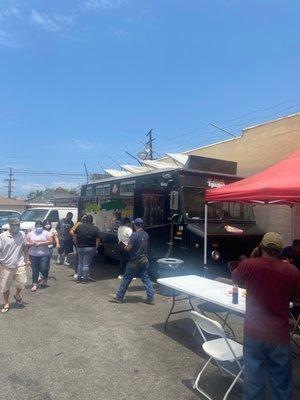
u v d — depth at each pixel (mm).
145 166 13477
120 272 10000
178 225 8859
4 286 6805
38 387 4195
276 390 3301
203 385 4281
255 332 3330
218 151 14641
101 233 12203
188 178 9109
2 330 5945
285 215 11539
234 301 4492
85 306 7352
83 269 9547
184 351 5199
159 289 8422
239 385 4277
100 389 4176
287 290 3328
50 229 9266
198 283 5676
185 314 6852
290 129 11578
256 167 12789
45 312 6926
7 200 60281
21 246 7055
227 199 6262
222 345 4152
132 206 10445
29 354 5059
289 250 7082
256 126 12852
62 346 5336
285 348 3289
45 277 9008
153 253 9430
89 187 13961
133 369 4660
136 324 6289
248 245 9094
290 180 5195
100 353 5113
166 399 3994
